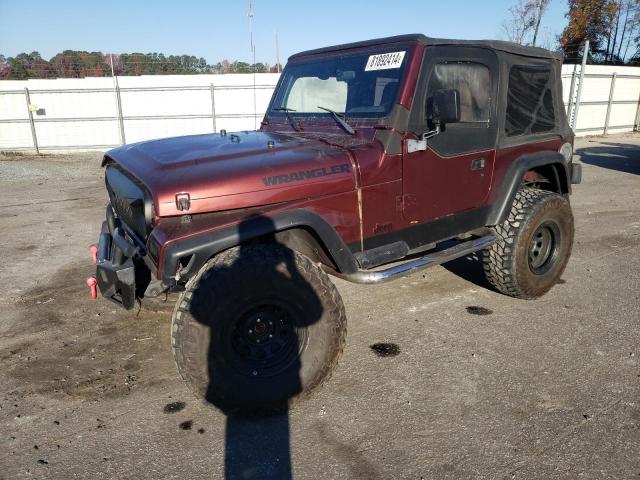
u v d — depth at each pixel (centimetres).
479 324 409
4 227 756
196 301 263
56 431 287
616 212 794
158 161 303
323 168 307
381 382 329
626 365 343
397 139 329
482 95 379
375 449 267
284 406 295
